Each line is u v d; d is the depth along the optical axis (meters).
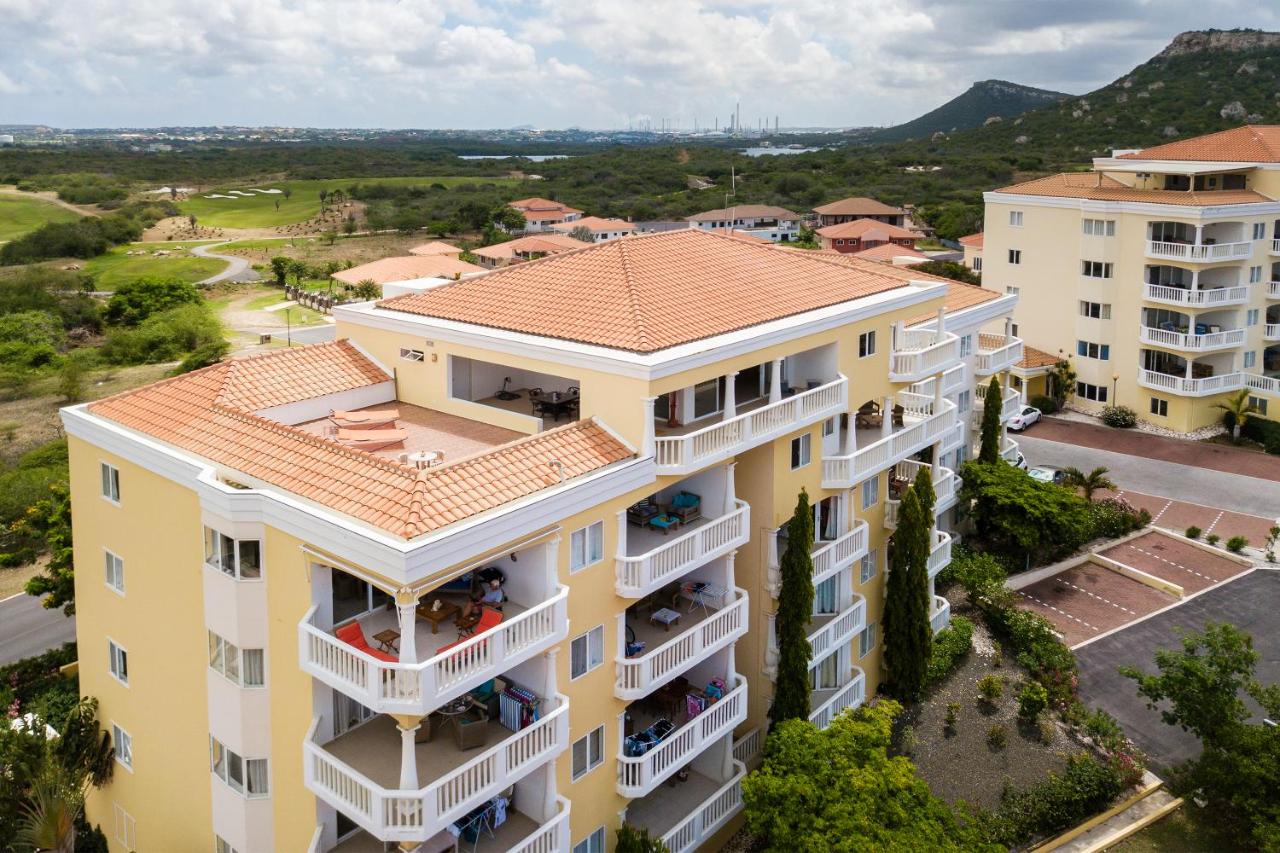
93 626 28.62
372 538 19.42
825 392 30.31
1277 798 27.56
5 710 35.78
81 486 28.08
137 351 96.69
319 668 20.38
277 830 23.42
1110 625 41.72
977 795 31.12
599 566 23.91
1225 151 68.38
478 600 23.00
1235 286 64.56
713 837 28.58
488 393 31.44
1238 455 61.38
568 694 23.56
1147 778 32.06
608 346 26.38
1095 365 69.38
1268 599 43.66
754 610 30.27
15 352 95.25
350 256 156.25
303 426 29.02
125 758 28.22
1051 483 47.28
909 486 35.19
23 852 26.41
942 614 38.72
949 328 44.47
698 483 28.33
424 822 19.33
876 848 22.50
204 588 23.48
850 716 27.61
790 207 191.75
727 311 29.81
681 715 28.69
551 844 22.50
